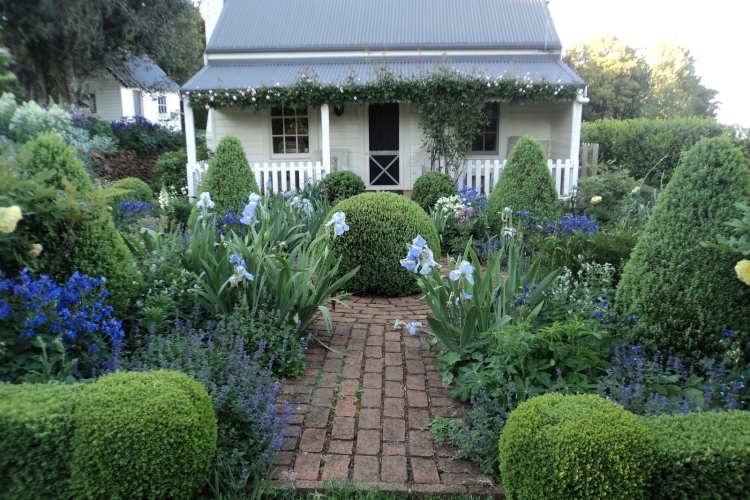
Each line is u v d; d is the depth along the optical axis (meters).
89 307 3.21
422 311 5.28
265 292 4.21
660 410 2.81
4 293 3.05
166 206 8.45
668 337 3.44
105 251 3.68
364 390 3.66
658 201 3.84
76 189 3.67
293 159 13.41
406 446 3.02
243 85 11.45
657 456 2.19
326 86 10.84
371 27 13.99
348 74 12.05
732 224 3.10
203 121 20.72
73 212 3.40
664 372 3.33
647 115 32.00
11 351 2.89
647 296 3.54
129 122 15.93
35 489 2.23
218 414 2.83
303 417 3.30
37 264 3.32
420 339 4.53
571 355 3.27
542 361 3.23
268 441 2.82
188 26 20.44
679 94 35.62
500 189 7.94
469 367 3.61
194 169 10.81
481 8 14.56
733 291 3.31
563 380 3.12
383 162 13.45
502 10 14.43
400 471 2.80
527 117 13.22
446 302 3.96
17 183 3.21
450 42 13.23
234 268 4.08
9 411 2.21
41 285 2.95
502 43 13.09
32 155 3.72
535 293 3.84
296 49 13.22
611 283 4.70
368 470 2.80
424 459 2.91
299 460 2.88
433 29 13.82
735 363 3.11
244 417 2.80
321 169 11.09
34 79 17.86
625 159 11.91
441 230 7.51
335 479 2.73
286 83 11.52
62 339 2.99
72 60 17.41
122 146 14.98
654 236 3.64
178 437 2.27
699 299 3.36
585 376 3.15
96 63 17.91
